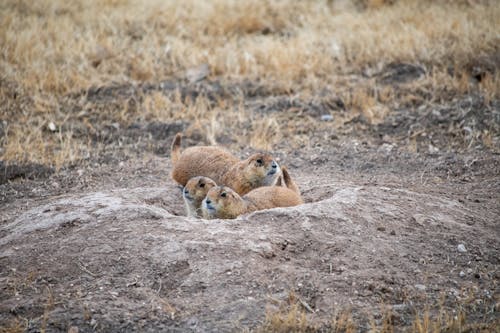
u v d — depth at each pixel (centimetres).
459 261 830
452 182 1159
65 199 1064
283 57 1705
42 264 812
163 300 726
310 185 1148
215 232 846
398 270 795
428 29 1752
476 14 1809
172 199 1101
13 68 1614
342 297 734
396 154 1311
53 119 1462
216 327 680
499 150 1275
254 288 741
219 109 1545
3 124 1428
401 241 859
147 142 1416
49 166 1287
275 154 1355
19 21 1847
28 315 710
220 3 2017
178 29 1895
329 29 1897
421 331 670
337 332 679
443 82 1534
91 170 1277
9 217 1030
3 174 1240
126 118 1502
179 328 685
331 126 1462
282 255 807
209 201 940
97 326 686
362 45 1739
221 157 1184
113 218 908
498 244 880
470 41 1638
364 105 1500
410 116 1452
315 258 806
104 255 814
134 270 784
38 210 991
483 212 995
